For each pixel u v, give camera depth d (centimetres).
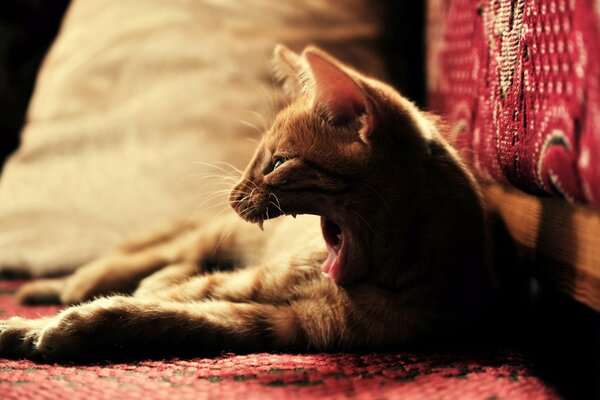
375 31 97
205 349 56
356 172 55
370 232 56
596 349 55
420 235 56
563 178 49
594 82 44
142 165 89
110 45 96
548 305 65
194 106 90
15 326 54
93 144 91
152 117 91
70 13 106
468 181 59
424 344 57
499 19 60
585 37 45
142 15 97
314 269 59
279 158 57
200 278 63
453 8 78
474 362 53
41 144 92
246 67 92
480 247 59
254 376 50
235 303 58
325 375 50
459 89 74
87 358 54
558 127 49
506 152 59
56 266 85
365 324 56
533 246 61
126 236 86
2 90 116
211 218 81
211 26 95
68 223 87
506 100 59
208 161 87
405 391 47
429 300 56
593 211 51
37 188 90
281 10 96
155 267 76
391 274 56
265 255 74
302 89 61
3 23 117
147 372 51
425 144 56
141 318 54
